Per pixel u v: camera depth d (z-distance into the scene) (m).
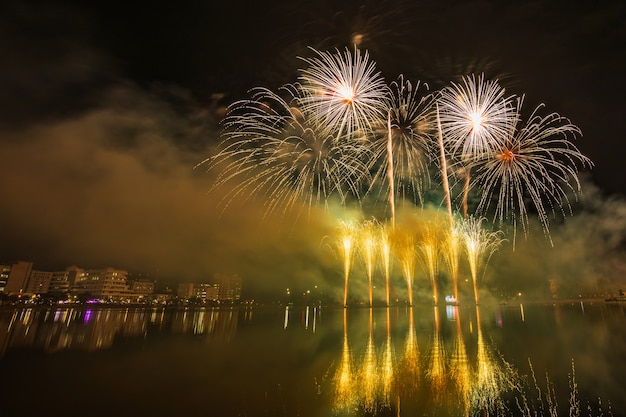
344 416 9.82
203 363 17.09
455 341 21.09
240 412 10.18
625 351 17.69
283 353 19.23
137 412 10.36
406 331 26.23
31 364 17.41
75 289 191.12
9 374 15.16
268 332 30.20
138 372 15.32
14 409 10.70
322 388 12.30
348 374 14.05
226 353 19.83
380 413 10.01
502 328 26.81
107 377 14.46
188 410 10.42
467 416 9.84
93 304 154.00
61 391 12.48
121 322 47.28
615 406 10.46
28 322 46.12
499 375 13.46
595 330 25.09
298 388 12.35
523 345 19.50
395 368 14.83
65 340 26.84
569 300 72.62
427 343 20.59
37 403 11.23
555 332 24.30
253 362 16.95
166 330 34.38
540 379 12.95
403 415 9.88
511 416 9.84
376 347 19.86
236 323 42.72
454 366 14.88
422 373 13.92
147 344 24.19
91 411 10.52
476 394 11.45
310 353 18.91
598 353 17.19
